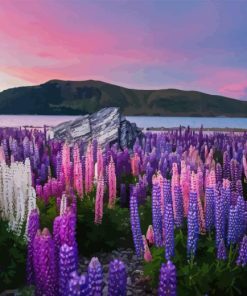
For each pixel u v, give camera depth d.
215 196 6.88
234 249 6.85
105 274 7.57
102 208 8.99
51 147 16.11
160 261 6.55
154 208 7.06
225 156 12.95
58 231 5.35
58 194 9.23
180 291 5.99
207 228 7.27
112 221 9.04
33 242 5.48
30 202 7.10
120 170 13.38
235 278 6.15
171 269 4.31
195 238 6.32
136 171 13.40
